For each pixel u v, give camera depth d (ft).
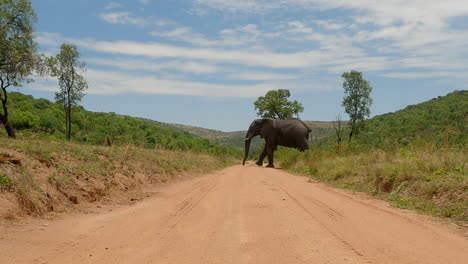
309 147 117.29
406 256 14.94
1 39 75.61
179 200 31.32
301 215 23.88
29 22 79.61
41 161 29.09
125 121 179.63
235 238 17.97
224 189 39.06
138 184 39.42
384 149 56.39
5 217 20.12
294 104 202.80
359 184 41.60
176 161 63.10
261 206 27.45
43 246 16.15
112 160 41.19
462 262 14.17
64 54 101.04
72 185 28.27
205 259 14.61
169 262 14.21
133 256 14.96
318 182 50.19
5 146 29.84
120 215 24.17
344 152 76.84
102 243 16.92
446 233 19.35
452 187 28.19
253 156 289.94
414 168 36.17
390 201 31.01
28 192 22.84
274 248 16.14
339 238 17.89
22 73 78.18
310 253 15.35
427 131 129.59
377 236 18.37
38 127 123.85
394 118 223.92
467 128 114.62
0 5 75.92
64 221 21.65
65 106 104.37
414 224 21.43
